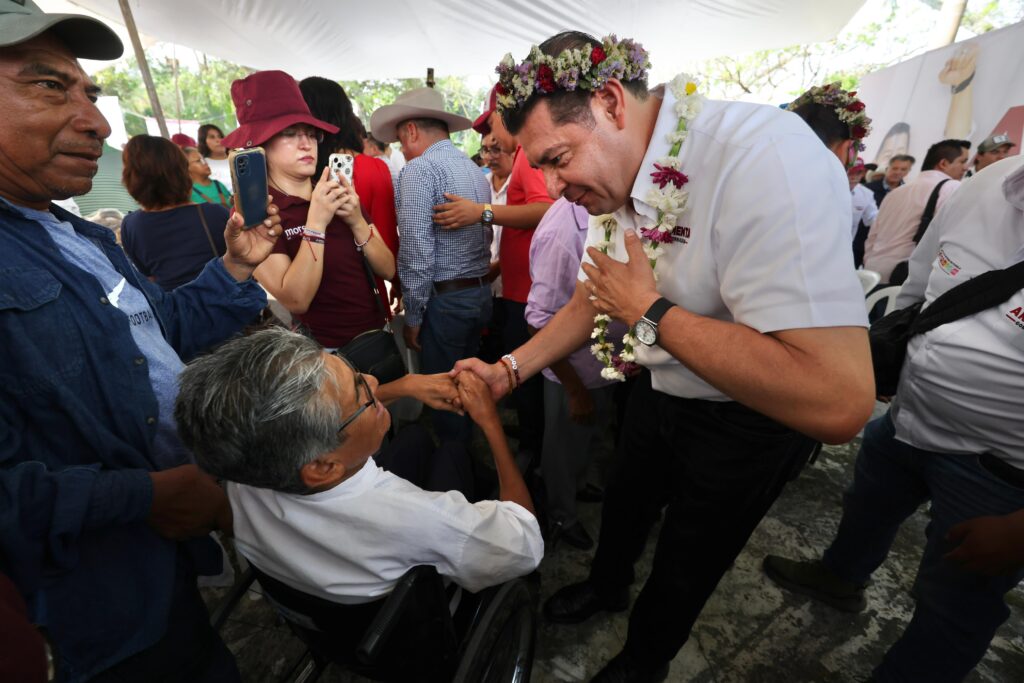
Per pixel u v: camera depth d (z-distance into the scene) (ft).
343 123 6.59
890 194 12.30
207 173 14.49
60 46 2.50
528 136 2.99
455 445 4.52
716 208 2.85
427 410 9.87
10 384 2.39
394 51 18.37
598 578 5.28
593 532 6.74
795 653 5.16
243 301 4.01
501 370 4.40
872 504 4.97
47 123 2.40
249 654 5.08
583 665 5.03
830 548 5.65
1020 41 13.09
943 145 11.94
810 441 7.06
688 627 4.25
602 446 8.54
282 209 5.41
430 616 2.91
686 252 3.14
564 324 4.41
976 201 3.72
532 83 2.78
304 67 20.36
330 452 2.56
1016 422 3.40
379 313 6.55
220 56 19.31
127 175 6.59
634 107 3.02
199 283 3.89
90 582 2.62
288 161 5.32
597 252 3.09
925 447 4.09
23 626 1.56
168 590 2.97
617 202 3.40
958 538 3.34
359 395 2.72
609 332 5.02
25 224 2.56
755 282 2.55
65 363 2.54
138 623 2.82
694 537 3.89
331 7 14.94
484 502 3.35
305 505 2.75
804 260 2.39
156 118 13.58
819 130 5.28
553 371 5.07
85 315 2.64
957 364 3.59
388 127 7.65
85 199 19.22
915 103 16.56
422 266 6.48
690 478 3.80
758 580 6.00
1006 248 3.43
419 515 2.78
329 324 6.19
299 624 3.27
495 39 16.92
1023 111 13.07
